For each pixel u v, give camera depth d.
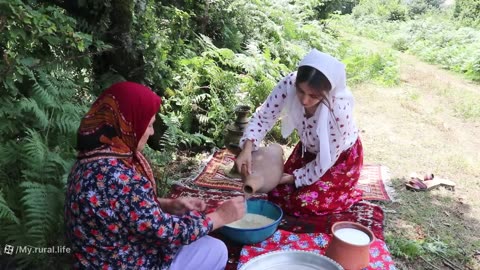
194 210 1.87
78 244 1.60
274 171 2.60
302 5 9.47
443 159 4.19
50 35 2.72
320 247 2.42
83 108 2.91
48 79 2.79
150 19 3.71
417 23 12.66
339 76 2.32
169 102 3.99
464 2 13.77
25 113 2.56
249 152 2.64
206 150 3.99
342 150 2.61
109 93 1.58
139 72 3.59
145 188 1.58
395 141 4.65
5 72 2.44
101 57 3.46
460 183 3.70
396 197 3.34
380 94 6.57
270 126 2.75
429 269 2.57
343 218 2.78
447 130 5.09
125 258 1.64
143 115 1.59
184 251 1.84
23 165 2.35
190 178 3.41
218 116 4.12
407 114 5.63
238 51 5.84
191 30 4.99
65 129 2.60
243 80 4.73
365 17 15.95
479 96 6.60
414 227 2.96
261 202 2.61
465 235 2.92
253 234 2.34
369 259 2.30
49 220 2.07
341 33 11.52
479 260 2.67
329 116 2.45
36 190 2.09
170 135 3.47
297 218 2.77
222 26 5.70
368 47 10.24
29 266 2.08
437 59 9.70
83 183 1.53
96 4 3.20
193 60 4.32
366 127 5.07
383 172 3.76
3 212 1.95
